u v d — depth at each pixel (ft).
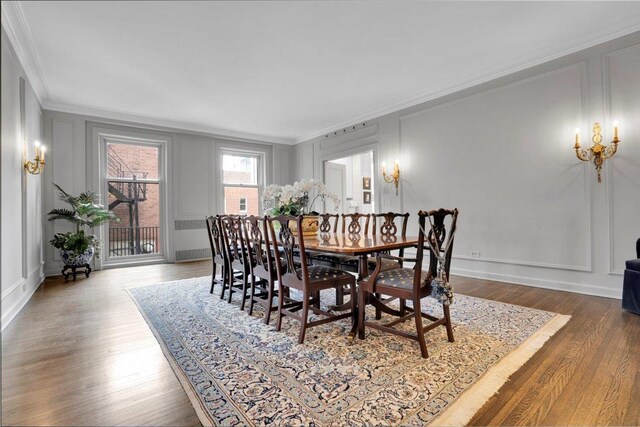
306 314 7.00
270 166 22.45
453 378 5.41
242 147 21.27
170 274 14.89
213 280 11.39
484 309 8.97
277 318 7.92
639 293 8.20
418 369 5.73
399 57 11.22
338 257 9.04
